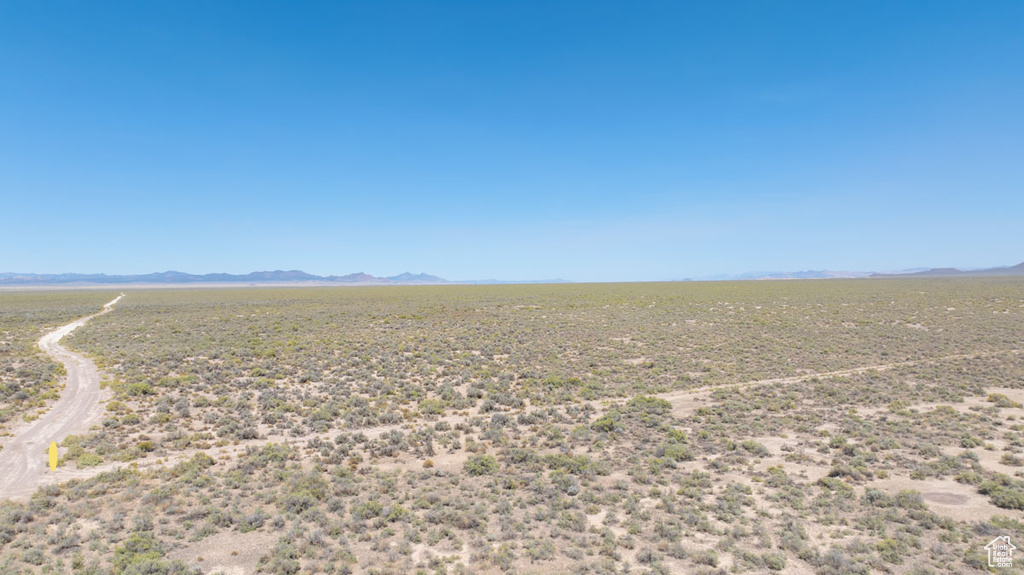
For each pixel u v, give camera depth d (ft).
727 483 61.16
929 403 94.58
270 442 75.66
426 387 108.47
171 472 63.36
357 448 74.13
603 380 114.62
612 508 54.90
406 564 43.80
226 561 44.24
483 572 42.55
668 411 91.04
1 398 93.15
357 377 115.55
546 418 88.07
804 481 61.21
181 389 102.99
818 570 42.47
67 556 44.42
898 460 66.49
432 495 57.67
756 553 45.24
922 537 47.75
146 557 43.50
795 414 88.74
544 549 45.44
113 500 55.72
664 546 46.06
